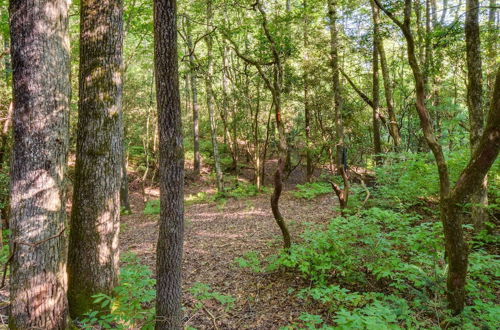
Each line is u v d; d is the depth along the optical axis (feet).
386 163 31.22
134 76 59.52
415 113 47.65
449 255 12.46
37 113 10.64
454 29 32.53
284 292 16.87
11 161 10.89
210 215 38.47
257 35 39.01
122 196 47.14
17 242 10.72
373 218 17.71
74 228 14.16
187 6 42.96
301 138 60.90
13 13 10.48
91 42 14.06
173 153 9.37
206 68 45.88
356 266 16.90
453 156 25.90
